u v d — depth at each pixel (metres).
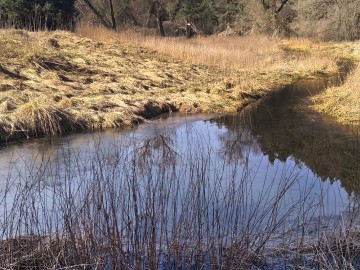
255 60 22.11
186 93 14.88
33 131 10.67
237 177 7.59
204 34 39.88
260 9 37.09
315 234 5.71
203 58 21.08
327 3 35.06
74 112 11.59
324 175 8.16
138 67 17.86
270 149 9.80
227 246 5.30
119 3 37.94
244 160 8.62
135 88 14.61
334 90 15.25
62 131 10.98
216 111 13.55
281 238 5.57
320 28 35.34
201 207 5.50
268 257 5.26
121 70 16.69
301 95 15.70
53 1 28.08
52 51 17.00
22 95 11.93
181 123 12.13
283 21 37.31
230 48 25.94
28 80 13.41
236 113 13.42
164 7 39.75
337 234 5.40
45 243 5.26
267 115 13.10
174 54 21.53
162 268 5.14
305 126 11.82
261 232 5.41
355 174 8.20
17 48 15.76
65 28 26.86
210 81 16.92
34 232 5.57
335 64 21.88
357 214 5.90
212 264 4.96
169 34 39.91
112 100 12.91
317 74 20.02
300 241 5.37
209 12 41.47
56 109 11.26
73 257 4.97
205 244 5.36
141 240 5.21
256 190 7.18
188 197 5.70
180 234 5.42
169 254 4.98
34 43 16.94
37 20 26.00
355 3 33.44
